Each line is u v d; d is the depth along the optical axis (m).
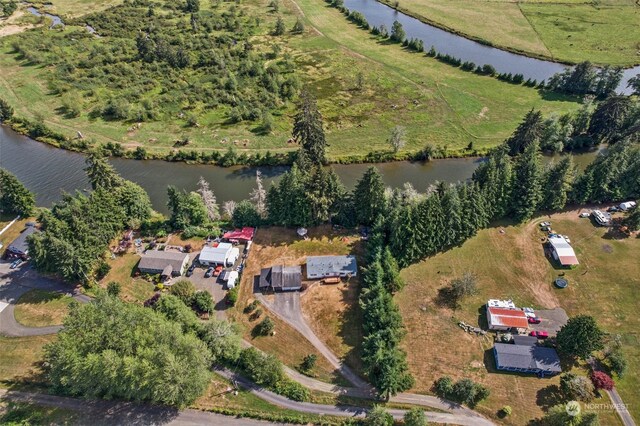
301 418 66.94
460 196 94.38
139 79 169.12
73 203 90.62
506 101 155.12
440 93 160.25
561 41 196.12
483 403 69.19
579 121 134.00
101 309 67.38
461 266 92.88
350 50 195.62
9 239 99.38
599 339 72.06
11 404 68.19
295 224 101.31
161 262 90.25
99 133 140.62
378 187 95.00
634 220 98.62
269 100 155.25
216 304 84.50
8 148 137.00
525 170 101.06
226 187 120.38
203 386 66.31
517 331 79.62
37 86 165.62
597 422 61.69
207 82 168.62
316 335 79.31
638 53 183.38
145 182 121.94
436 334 79.69
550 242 96.75
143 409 68.12
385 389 68.25
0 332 79.44
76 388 64.12
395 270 86.00
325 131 141.00
